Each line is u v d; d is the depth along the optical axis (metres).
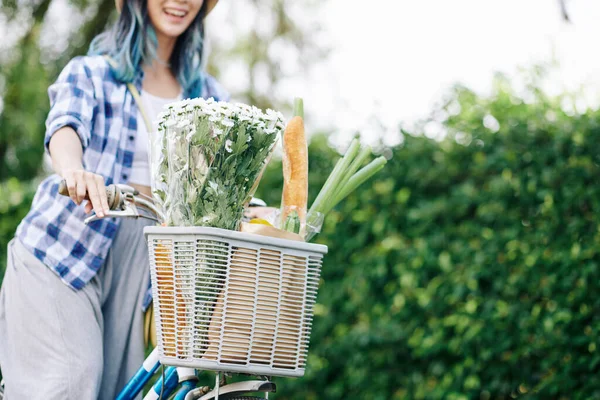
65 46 9.84
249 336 2.08
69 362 2.52
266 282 2.10
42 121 10.55
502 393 4.23
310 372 4.82
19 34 9.87
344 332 4.79
